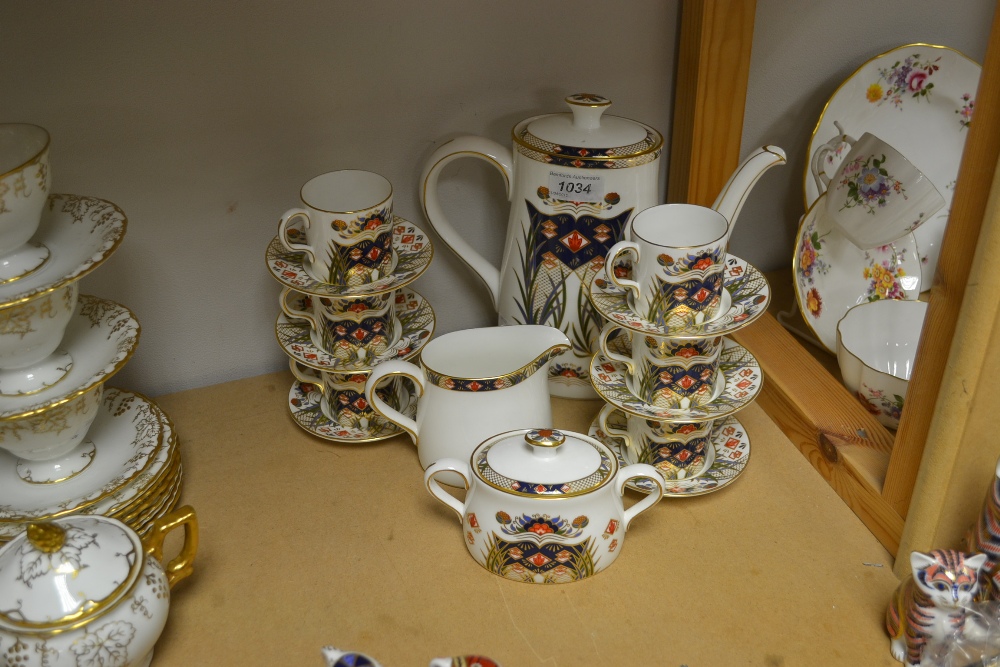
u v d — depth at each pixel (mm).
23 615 578
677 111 970
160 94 820
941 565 618
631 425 831
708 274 726
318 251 802
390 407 832
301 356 856
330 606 709
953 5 1067
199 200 880
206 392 974
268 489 833
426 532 784
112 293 896
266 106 857
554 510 682
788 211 1135
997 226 578
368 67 870
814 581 728
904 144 1092
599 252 848
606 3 911
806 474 854
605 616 695
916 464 709
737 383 808
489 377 757
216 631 688
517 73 920
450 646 671
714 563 746
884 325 1016
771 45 1015
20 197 625
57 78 786
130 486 745
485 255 1014
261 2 811
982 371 619
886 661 659
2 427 700
